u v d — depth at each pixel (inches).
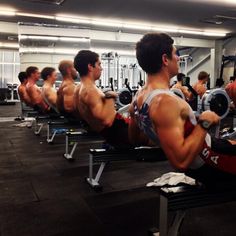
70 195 91.3
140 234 66.7
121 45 447.2
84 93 90.4
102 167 99.6
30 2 252.5
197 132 44.1
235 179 53.6
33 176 112.3
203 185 52.6
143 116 49.0
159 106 43.8
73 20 315.9
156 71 48.5
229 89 152.7
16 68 565.3
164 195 50.0
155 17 309.9
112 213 77.8
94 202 85.4
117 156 97.7
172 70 49.0
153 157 99.0
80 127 159.8
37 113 218.2
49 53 312.2
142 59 48.6
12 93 530.3
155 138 49.0
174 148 43.3
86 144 175.3
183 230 68.1
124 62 496.7
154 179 105.4
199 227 69.6
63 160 137.8
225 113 160.9
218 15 303.4
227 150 50.1
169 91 46.6
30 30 306.7
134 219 74.2
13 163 133.1
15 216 76.3
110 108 92.1
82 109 94.9
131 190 94.8
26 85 207.8
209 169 50.3
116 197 89.0
